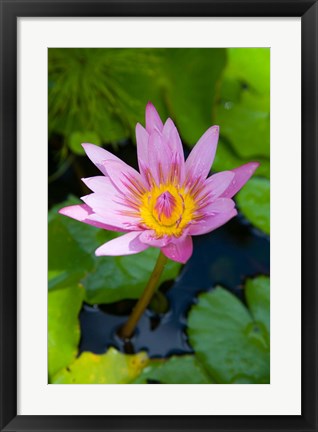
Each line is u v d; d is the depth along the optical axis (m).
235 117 1.53
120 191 1.27
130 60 1.55
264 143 1.50
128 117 1.54
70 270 1.38
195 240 1.44
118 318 1.35
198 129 1.52
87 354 1.32
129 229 1.26
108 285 1.38
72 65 1.53
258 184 1.48
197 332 1.35
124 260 1.41
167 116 1.54
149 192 1.29
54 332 1.32
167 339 1.34
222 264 1.41
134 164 1.52
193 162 1.29
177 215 1.27
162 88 1.56
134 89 1.56
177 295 1.39
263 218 1.45
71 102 1.54
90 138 1.52
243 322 1.36
